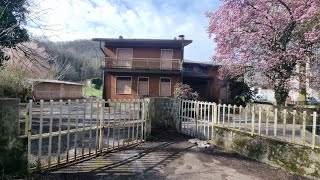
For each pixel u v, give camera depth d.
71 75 56.03
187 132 11.52
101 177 6.23
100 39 26.70
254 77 21.64
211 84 29.59
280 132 11.59
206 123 10.52
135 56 27.48
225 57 19.41
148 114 10.56
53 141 8.98
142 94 27.17
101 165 7.07
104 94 27.34
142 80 27.28
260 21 17.70
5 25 9.34
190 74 28.36
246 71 20.28
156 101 11.66
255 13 17.56
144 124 10.34
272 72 18.08
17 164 5.64
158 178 6.38
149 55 27.38
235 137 9.09
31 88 21.95
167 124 12.05
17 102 5.61
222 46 18.88
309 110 15.18
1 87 18.73
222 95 29.62
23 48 11.48
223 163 7.82
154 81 27.08
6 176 5.35
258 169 7.43
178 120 12.02
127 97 27.33
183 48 27.06
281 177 6.84
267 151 7.95
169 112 12.16
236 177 6.70
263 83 20.91
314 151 6.81
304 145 7.09
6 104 5.39
